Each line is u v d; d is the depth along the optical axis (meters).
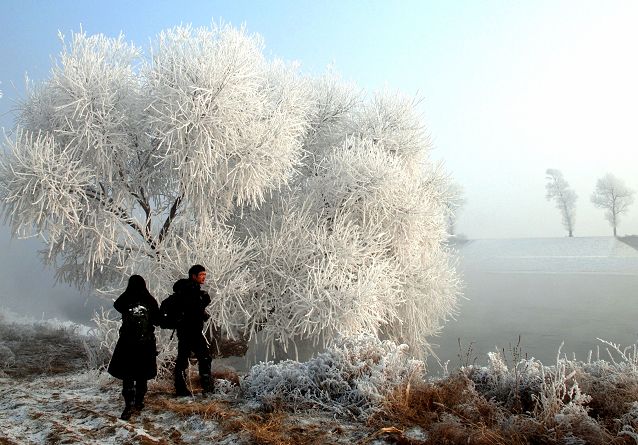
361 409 5.13
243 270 11.04
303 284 11.44
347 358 6.02
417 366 5.79
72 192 10.75
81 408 5.45
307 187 13.41
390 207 12.73
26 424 4.93
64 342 11.66
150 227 12.16
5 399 6.03
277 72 14.83
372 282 11.23
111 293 11.20
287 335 11.38
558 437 4.17
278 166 11.84
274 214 13.27
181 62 11.30
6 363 8.82
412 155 15.72
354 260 11.75
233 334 11.88
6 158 10.41
